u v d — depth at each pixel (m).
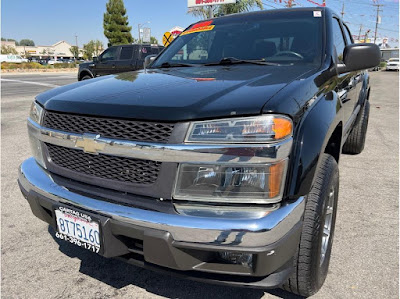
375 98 11.80
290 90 1.66
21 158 4.50
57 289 2.04
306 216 1.66
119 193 1.64
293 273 1.72
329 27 2.68
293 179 1.49
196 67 2.67
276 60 2.58
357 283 2.04
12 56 58.81
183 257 1.51
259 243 1.40
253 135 1.43
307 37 2.64
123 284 2.09
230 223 1.41
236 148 1.43
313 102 1.77
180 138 1.47
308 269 1.69
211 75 2.16
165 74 2.33
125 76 2.38
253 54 2.71
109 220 1.60
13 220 2.88
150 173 1.55
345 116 2.63
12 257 2.36
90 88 2.02
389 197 3.26
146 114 1.53
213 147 1.45
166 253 1.50
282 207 1.48
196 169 1.47
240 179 1.45
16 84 14.93
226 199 1.46
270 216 1.43
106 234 1.61
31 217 2.93
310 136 1.56
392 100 11.19
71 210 1.72
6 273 2.18
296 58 2.53
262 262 1.43
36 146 2.02
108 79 2.31
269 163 1.43
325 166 1.85
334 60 2.49
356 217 2.86
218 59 2.81
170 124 1.49
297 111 1.56
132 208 1.56
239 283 1.54
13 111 8.03
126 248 1.68
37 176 1.96
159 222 1.48
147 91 1.78
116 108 1.62
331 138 2.27
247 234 1.40
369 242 2.47
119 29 39.25
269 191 1.44
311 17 2.82
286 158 1.47
